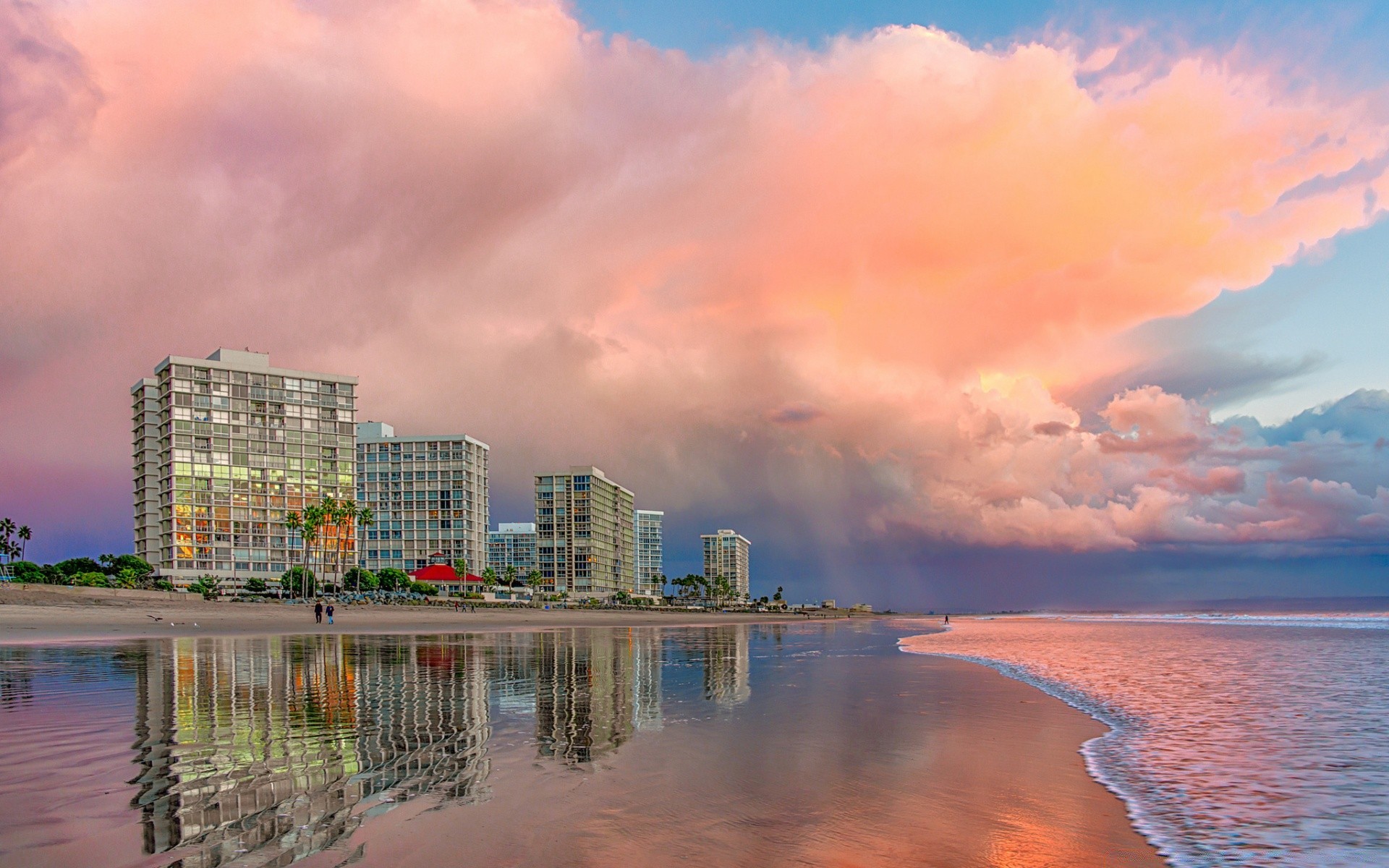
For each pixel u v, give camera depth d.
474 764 11.35
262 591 120.06
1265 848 8.70
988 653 40.94
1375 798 10.80
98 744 12.47
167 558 149.12
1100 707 19.45
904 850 8.05
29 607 65.62
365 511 142.25
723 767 11.55
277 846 7.43
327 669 26.00
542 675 25.23
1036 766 12.38
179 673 24.00
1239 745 14.54
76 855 7.09
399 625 80.19
